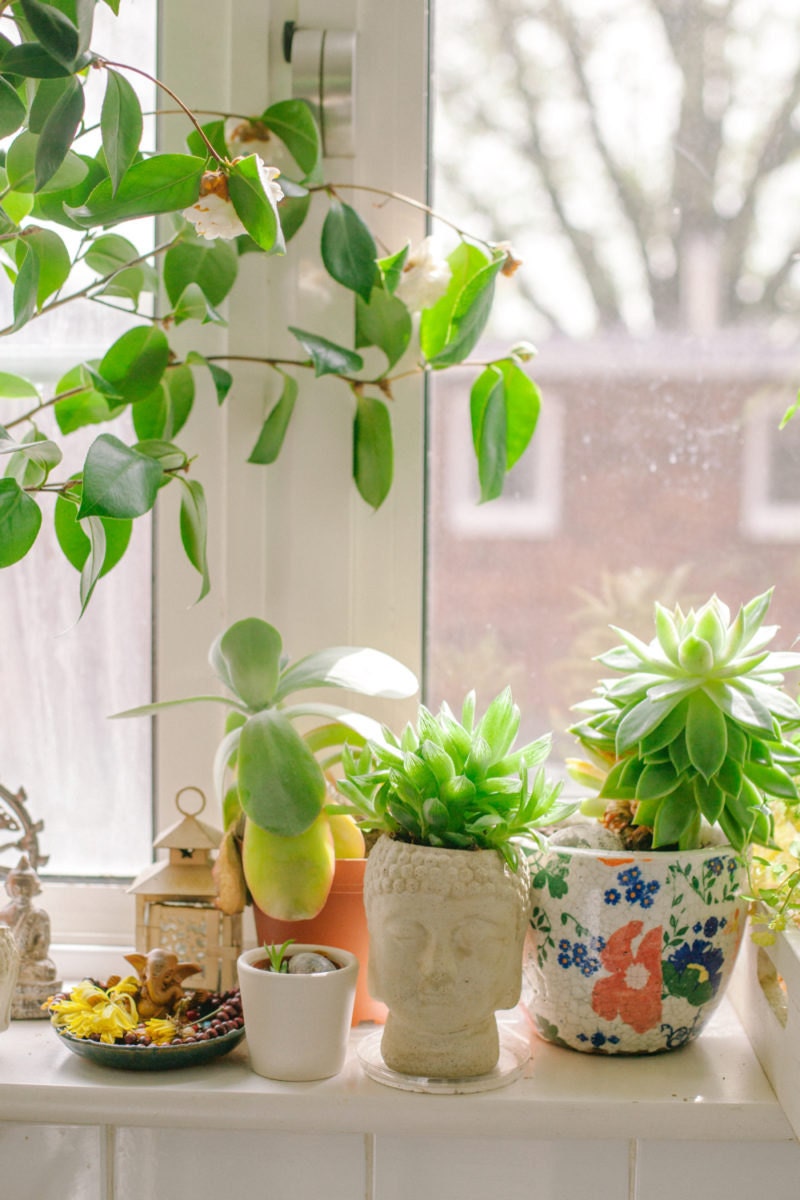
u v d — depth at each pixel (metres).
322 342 0.92
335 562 1.02
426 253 0.93
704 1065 0.84
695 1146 0.81
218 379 0.95
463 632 1.07
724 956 0.82
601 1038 0.83
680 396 1.05
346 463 1.02
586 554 1.06
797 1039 0.74
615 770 0.84
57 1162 0.84
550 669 1.06
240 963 0.82
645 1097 0.78
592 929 0.80
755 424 1.05
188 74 1.02
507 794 0.79
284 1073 0.80
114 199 0.73
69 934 1.05
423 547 1.05
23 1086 0.79
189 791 1.05
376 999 0.80
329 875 0.83
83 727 1.08
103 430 1.06
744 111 1.04
